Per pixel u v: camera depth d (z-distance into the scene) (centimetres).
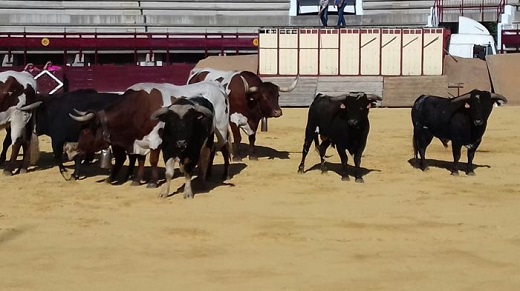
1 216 937
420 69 3072
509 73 2998
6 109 1249
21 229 866
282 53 3117
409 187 1140
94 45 3622
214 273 689
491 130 1956
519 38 3638
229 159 1291
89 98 1212
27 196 1072
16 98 1250
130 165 1196
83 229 866
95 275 683
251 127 1412
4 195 1080
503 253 761
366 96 1141
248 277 675
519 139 1772
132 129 1111
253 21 4031
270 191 1107
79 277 677
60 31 3956
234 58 3256
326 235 835
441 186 1150
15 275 683
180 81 3253
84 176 1248
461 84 2992
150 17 4019
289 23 3988
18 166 1366
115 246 788
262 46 3116
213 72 1448
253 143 1427
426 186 1149
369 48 3094
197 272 692
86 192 1101
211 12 4134
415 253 759
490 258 741
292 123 2158
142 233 845
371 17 3934
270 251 767
